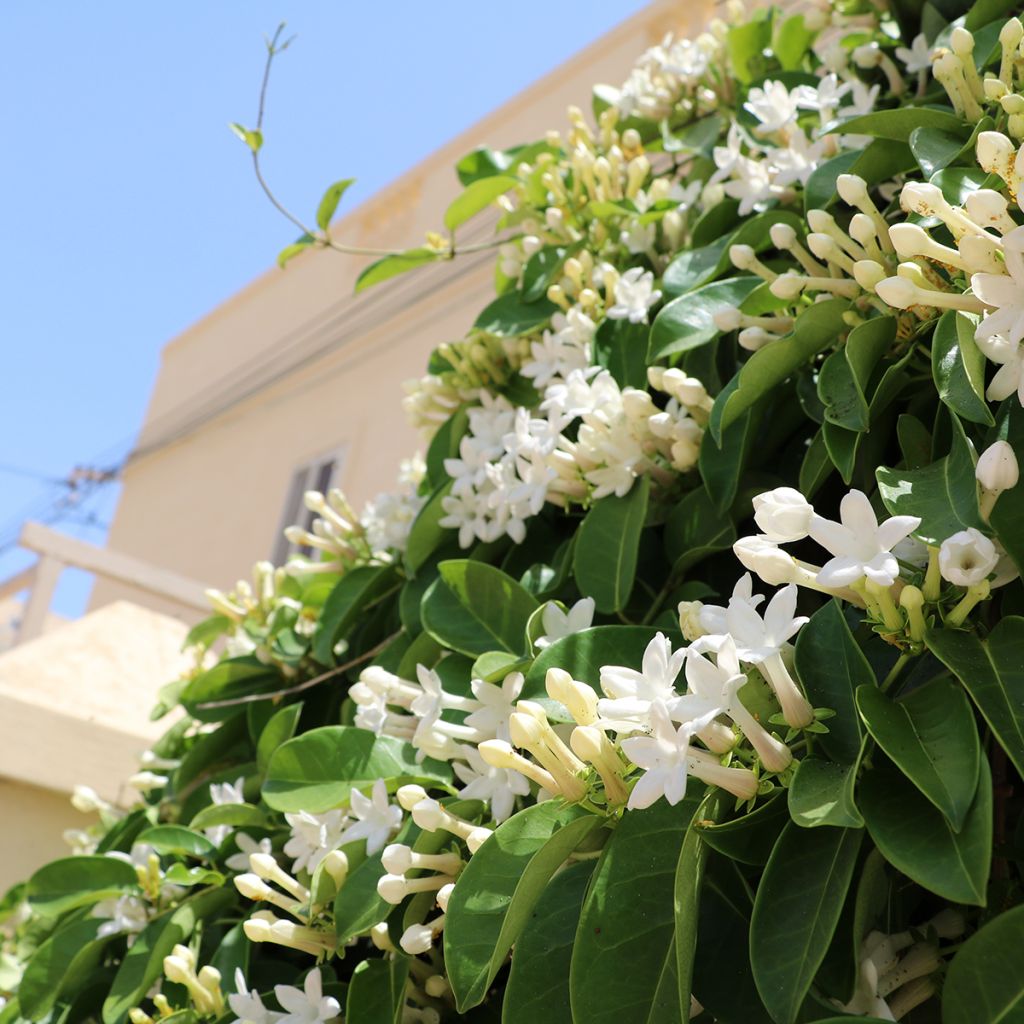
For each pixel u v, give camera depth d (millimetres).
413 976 2146
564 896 1831
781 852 1582
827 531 1582
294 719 2852
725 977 1711
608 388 2428
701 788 1730
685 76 3314
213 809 2645
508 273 3385
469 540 2654
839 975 1575
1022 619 1568
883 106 2889
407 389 3254
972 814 1403
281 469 8461
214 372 9930
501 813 2012
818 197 2396
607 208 3016
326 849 2301
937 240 2125
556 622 2145
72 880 2969
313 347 8758
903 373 1996
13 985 3379
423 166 8016
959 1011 1438
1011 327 1569
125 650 5605
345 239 8781
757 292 2393
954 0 2746
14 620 10484
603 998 1586
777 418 2354
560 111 6852
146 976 2580
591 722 1686
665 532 2428
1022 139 2004
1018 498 1644
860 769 1572
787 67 3291
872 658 1842
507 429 2789
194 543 9102
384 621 3104
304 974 2438
